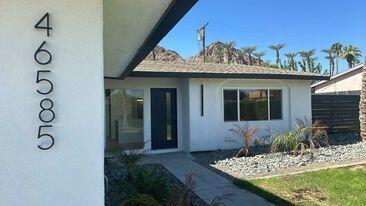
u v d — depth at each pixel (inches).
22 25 111.3
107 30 187.5
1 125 109.5
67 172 114.8
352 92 981.8
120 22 170.9
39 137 112.3
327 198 264.7
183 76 494.6
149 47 223.9
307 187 295.4
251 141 542.6
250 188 298.2
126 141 510.6
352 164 379.2
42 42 112.8
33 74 112.1
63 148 114.7
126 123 512.7
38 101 112.6
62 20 114.8
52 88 113.5
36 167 112.1
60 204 114.0
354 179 314.8
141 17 161.5
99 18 118.3
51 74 113.7
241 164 407.5
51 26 113.7
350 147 498.0
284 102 576.1
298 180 318.0
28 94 111.7
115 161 377.4
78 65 116.0
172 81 534.3
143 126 518.6
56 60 114.1
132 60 281.9
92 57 117.3
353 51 2241.6
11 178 110.0
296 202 257.0
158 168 399.5
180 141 535.5
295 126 570.3
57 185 113.9
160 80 527.8
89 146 116.9
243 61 2716.5
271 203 259.8
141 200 213.2
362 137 561.9
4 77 109.9
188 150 512.7
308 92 592.1
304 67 2480.3
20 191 110.6
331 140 593.3
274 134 549.6
